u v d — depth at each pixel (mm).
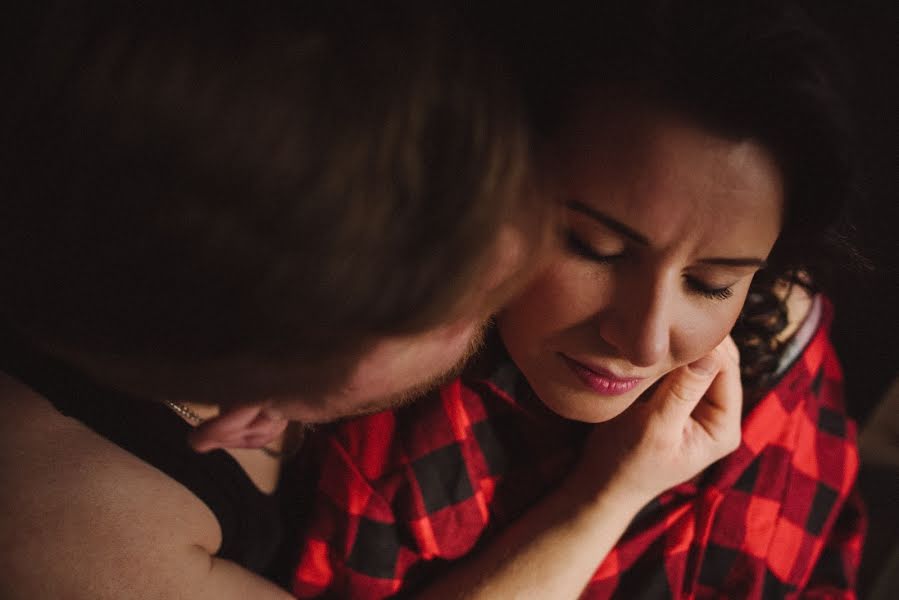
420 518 645
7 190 266
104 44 241
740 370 703
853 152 440
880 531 1084
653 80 388
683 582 716
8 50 253
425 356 360
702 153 398
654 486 654
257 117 243
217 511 563
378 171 256
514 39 344
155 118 242
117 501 488
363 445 645
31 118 252
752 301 672
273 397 342
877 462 1058
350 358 312
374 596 666
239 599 548
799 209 475
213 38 243
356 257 266
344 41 252
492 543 672
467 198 274
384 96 253
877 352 966
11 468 466
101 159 250
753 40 370
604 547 652
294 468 688
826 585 842
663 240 431
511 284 353
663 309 465
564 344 521
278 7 250
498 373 631
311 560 661
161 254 262
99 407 485
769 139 402
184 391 333
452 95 268
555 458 683
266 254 259
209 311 277
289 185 248
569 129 419
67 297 292
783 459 721
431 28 268
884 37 743
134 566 482
